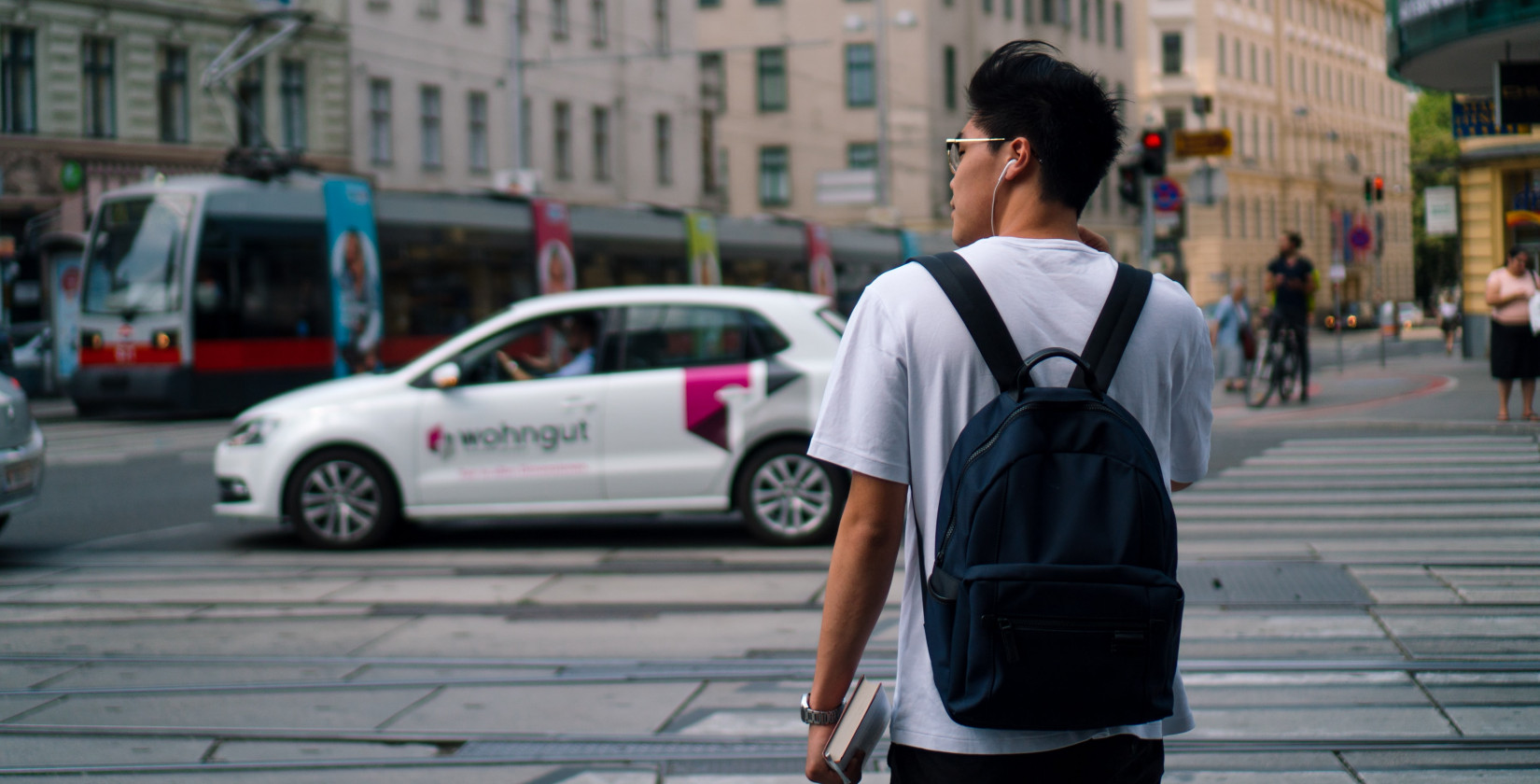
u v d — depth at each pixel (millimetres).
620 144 47531
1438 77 19781
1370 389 21078
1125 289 2205
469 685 5922
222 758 5020
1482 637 6348
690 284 29000
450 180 40062
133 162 31781
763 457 9148
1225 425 16578
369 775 4816
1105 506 1983
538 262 25531
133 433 19562
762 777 4707
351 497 9312
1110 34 66938
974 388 2115
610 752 5016
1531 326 15023
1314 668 5855
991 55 2340
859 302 2215
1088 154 2254
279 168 22281
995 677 1961
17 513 11484
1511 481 11203
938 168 55781
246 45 34219
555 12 44281
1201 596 7281
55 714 5562
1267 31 76938
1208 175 18391
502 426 9195
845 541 2166
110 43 31719
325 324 22281
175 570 8688
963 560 2016
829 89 56625
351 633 6910
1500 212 26719
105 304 21500
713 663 6230
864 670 6039
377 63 37469
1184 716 2268
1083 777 2094
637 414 9109
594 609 7359
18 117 29891
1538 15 14938
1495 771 4602
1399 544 8594
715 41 57938
